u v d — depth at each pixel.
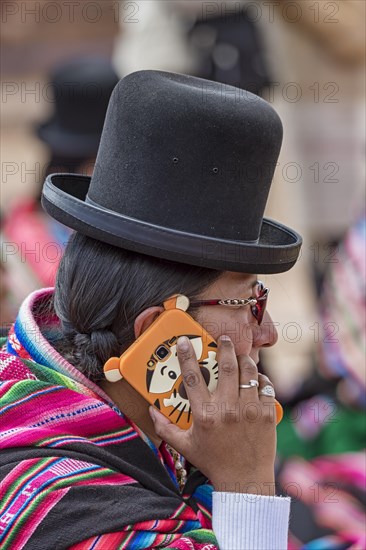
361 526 4.80
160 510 3.07
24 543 2.91
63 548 2.91
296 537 4.82
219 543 3.17
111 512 2.98
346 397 5.30
